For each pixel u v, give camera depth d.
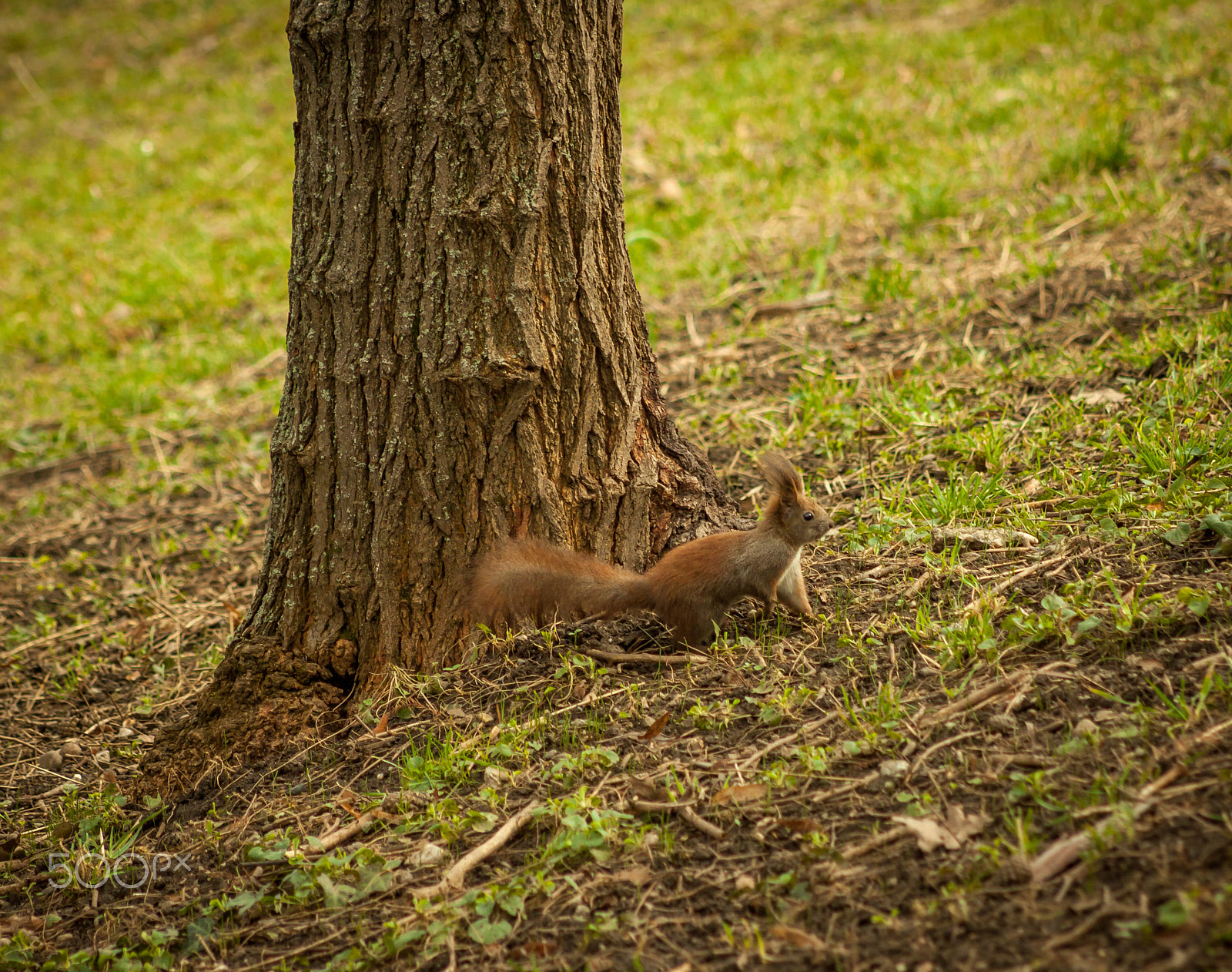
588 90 7.72
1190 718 5.66
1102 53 20.00
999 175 16.25
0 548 12.65
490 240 7.59
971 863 5.26
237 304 18.73
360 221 7.69
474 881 6.08
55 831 7.60
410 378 7.78
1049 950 4.65
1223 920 4.43
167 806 7.63
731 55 25.98
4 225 24.42
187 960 6.05
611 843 6.04
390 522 7.98
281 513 8.31
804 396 11.49
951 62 21.84
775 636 7.69
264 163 24.94
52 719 9.49
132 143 27.77
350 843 6.71
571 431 8.04
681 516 8.70
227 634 10.47
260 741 7.84
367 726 7.74
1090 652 6.50
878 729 6.37
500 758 7.01
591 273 7.93
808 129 20.23
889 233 15.66
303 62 7.70
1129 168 15.39
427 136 7.51
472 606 7.96
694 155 20.34
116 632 10.81
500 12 7.34
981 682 6.57
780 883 5.50
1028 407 10.16
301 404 8.09
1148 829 5.08
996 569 7.70
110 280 20.50
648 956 5.28
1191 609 6.42
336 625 8.20
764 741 6.64
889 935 5.02
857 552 8.57
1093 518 7.93
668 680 7.46
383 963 5.66
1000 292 12.78
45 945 6.47
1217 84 17.12
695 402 12.25
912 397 10.90
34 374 17.97
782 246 16.03
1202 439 8.34
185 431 15.09
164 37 34.22
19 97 32.44
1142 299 11.49
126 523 12.98
